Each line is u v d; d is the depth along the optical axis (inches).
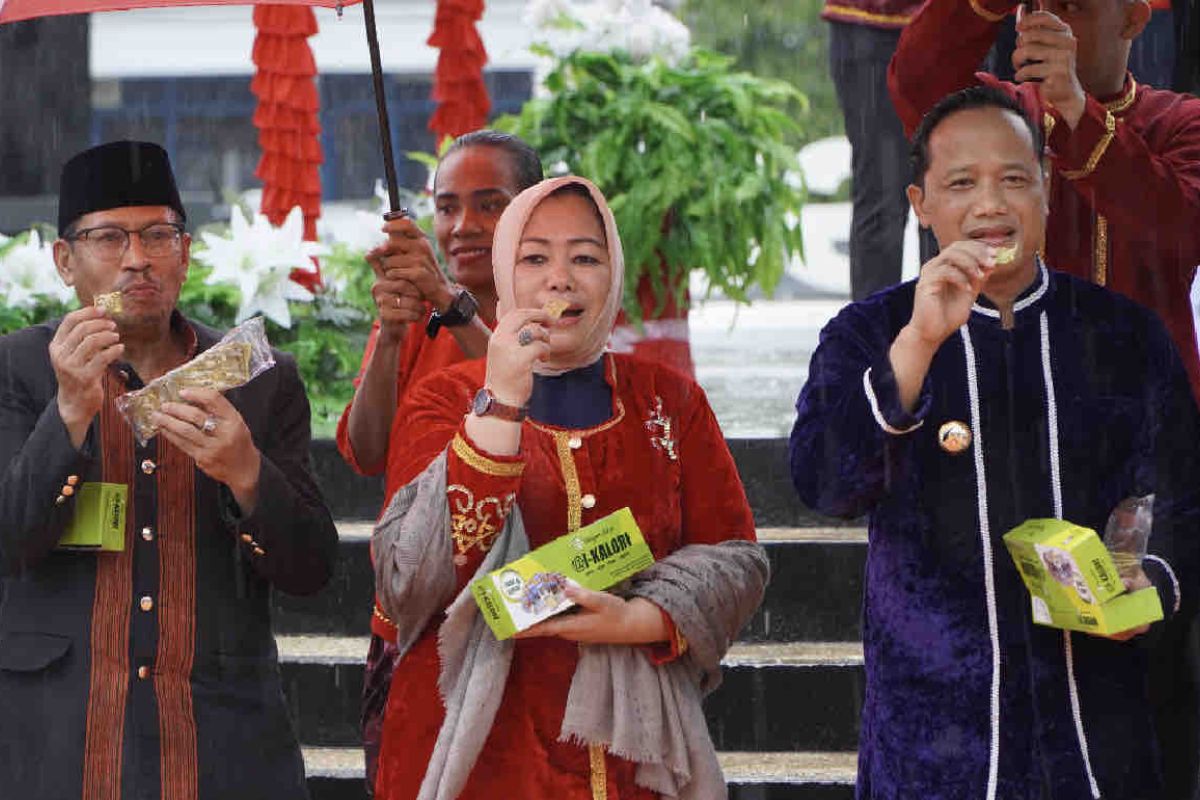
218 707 206.8
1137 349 193.8
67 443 196.9
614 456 189.3
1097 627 177.2
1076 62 232.7
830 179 852.6
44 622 203.6
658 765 183.9
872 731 191.5
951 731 185.2
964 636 186.2
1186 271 232.4
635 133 358.0
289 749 213.3
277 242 354.6
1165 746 212.2
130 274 207.9
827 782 263.1
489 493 178.2
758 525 323.0
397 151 1063.6
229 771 205.2
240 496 202.7
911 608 188.2
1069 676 185.3
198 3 235.8
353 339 366.9
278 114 384.5
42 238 479.5
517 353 178.2
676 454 193.0
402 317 226.5
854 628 298.8
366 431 233.0
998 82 226.7
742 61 1385.3
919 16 246.2
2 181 696.4
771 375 448.8
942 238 194.7
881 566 191.0
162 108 1100.5
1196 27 238.8
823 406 191.0
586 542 180.7
